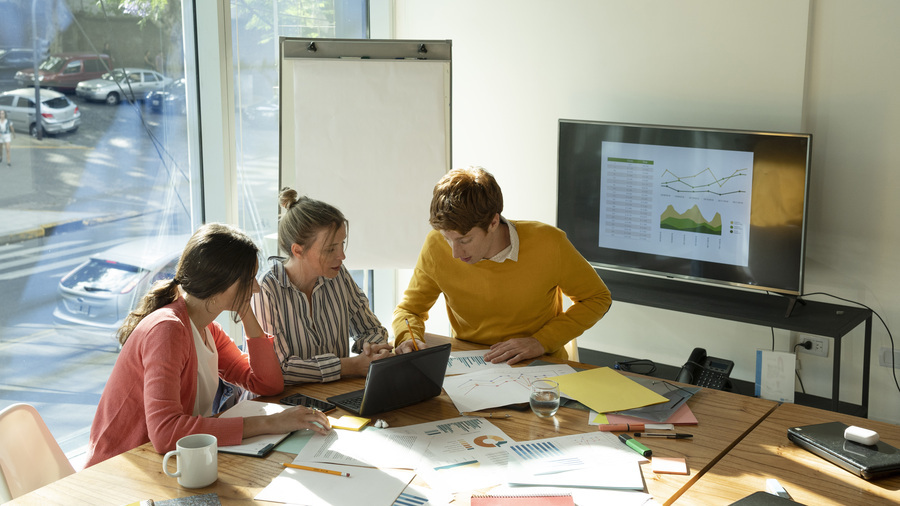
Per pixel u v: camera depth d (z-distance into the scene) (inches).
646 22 139.3
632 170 136.7
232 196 129.6
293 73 122.5
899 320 124.1
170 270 125.2
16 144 101.3
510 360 82.6
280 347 82.4
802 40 124.5
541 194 156.8
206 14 122.2
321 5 152.3
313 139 123.1
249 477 57.8
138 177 118.0
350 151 123.7
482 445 63.3
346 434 65.5
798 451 62.5
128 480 57.5
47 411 109.2
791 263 123.5
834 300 129.0
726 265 130.2
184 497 54.5
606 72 145.2
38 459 68.1
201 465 55.7
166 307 70.7
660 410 69.8
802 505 51.8
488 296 90.0
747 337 137.5
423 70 123.8
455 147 165.9
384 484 56.6
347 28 161.0
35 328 106.3
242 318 75.8
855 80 122.4
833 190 126.8
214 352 75.7
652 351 148.3
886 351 125.8
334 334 88.8
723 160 127.0
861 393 128.5
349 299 91.6
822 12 123.4
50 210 106.4
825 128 126.3
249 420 64.3
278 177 132.8
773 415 70.1
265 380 75.7
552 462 60.1
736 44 131.0
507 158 159.5
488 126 160.7
